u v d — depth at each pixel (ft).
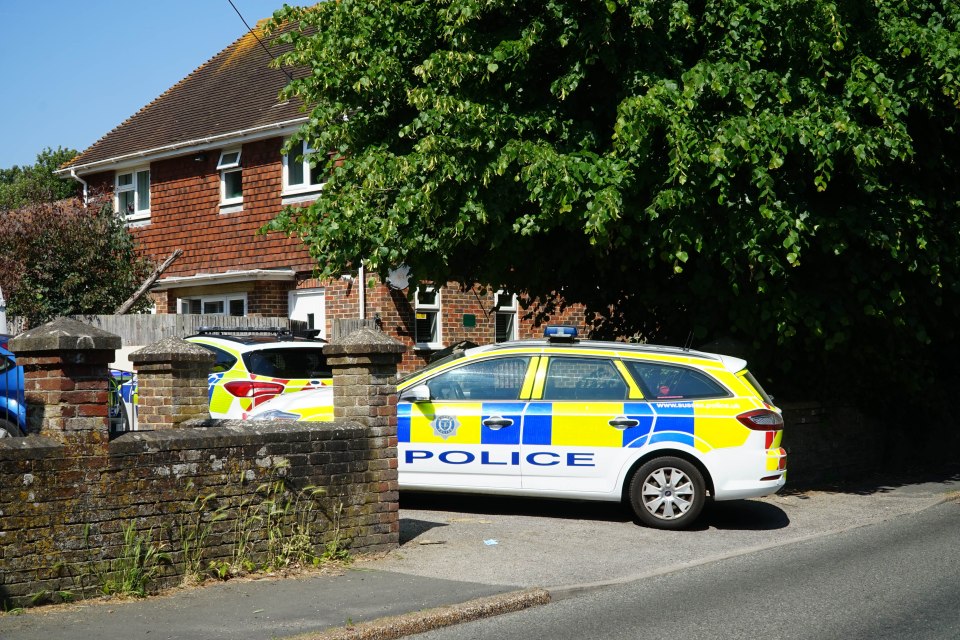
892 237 36.76
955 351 51.08
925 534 31.76
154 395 29.76
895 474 46.29
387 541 28.17
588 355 33.63
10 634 19.53
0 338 35.37
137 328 59.93
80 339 21.97
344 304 66.69
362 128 40.65
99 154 86.17
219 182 75.92
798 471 42.83
